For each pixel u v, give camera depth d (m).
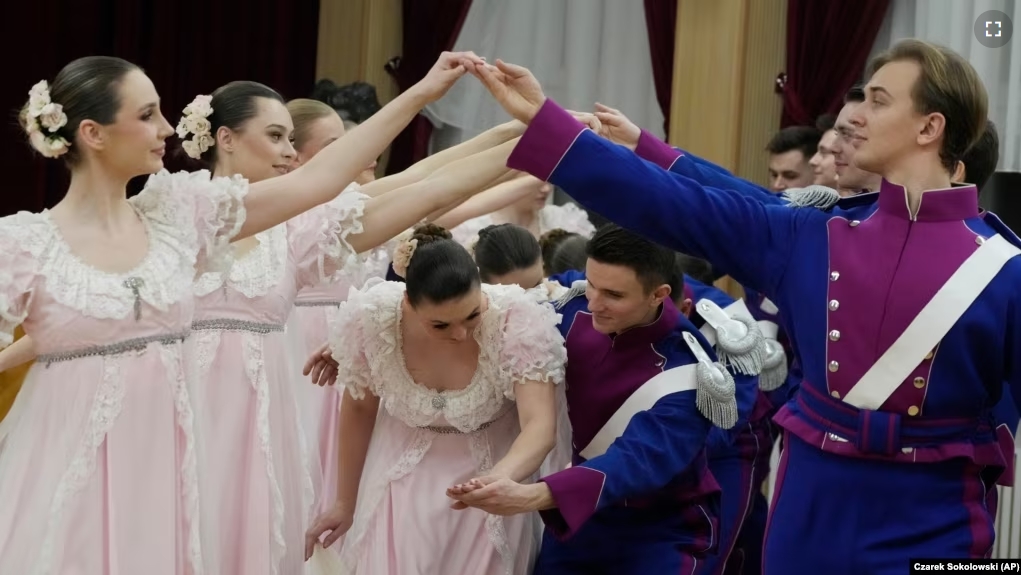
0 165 10.67
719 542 4.68
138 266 3.71
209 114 5.04
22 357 4.35
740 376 4.50
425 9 10.11
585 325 4.26
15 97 10.62
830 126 6.98
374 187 4.48
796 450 3.32
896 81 3.21
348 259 4.33
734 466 5.19
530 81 3.48
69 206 3.71
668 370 4.12
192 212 3.84
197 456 3.91
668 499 4.22
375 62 10.26
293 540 4.68
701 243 3.36
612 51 9.93
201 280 4.55
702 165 4.25
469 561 4.17
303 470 4.82
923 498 3.14
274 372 4.70
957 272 3.09
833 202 3.46
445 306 3.85
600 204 3.38
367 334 4.14
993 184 7.65
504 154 4.32
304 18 10.88
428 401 4.15
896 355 3.11
